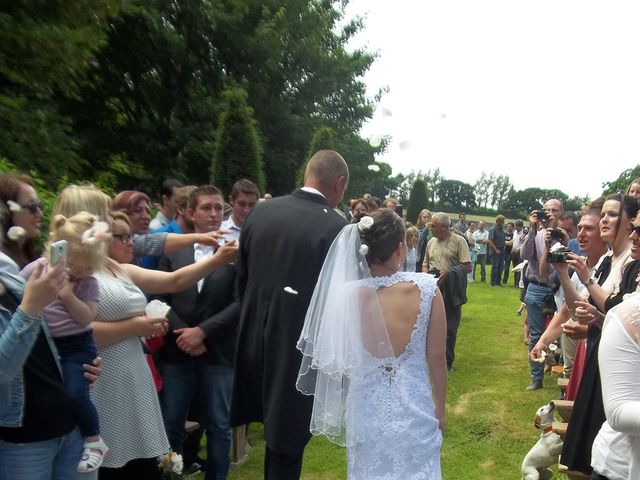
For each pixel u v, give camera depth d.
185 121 14.02
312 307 2.69
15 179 2.52
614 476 2.17
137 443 2.77
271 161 14.66
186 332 3.49
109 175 11.91
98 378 2.71
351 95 17.17
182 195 4.34
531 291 6.34
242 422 3.14
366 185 16.88
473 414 5.59
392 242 2.63
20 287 2.15
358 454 2.53
